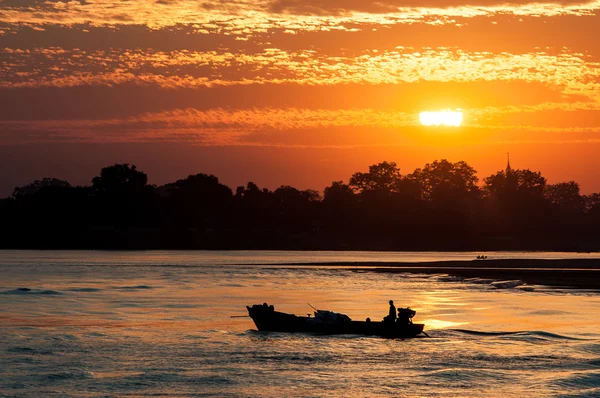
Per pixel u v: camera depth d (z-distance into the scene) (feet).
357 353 396.57
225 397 315.99
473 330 463.42
